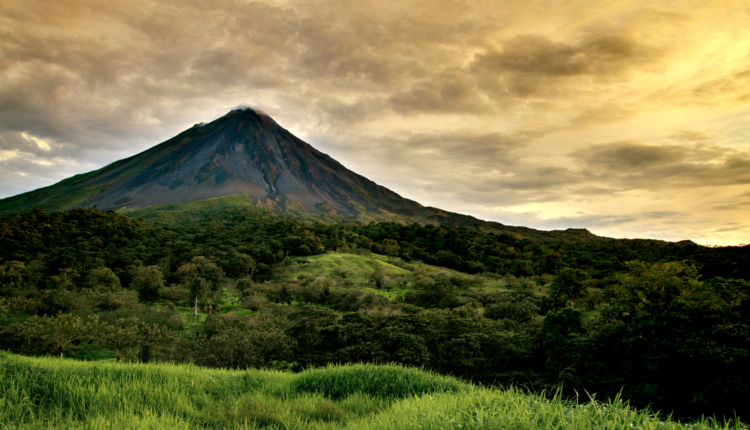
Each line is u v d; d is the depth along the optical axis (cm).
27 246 10631
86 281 7494
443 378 1289
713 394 2459
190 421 883
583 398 2806
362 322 3925
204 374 1298
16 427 734
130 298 5997
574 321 3238
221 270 8894
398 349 3106
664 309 3281
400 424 599
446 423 551
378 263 12550
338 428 807
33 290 6188
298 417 908
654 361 2758
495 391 828
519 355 3225
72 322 3531
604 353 3161
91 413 880
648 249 15275
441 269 12556
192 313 6606
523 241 18250
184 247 13262
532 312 5366
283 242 13875
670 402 2642
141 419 832
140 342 3588
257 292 7575
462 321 3566
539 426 527
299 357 3272
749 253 10181
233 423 888
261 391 1186
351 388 1209
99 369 1179
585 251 15250
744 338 2675
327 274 10469
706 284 3497
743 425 508
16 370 1039
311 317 4028
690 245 14238
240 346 3089
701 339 2678
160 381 1142
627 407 549
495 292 7675
